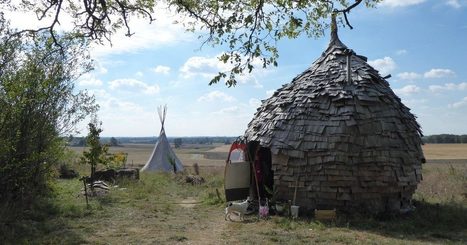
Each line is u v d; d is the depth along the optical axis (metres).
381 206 12.43
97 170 22.27
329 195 12.35
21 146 10.95
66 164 21.23
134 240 9.36
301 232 10.41
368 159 12.16
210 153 73.94
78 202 13.83
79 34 9.58
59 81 12.30
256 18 7.10
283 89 14.47
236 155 15.60
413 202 13.96
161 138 30.02
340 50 14.34
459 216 12.11
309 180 12.53
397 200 12.62
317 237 9.85
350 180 12.17
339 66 13.78
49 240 8.95
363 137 12.27
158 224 11.23
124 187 18.45
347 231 10.63
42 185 13.41
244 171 14.64
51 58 12.05
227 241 9.48
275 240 9.55
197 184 20.89
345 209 12.30
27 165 11.23
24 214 10.99
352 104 12.57
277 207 12.72
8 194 10.98
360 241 9.53
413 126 13.53
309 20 7.95
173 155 29.50
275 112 13.75
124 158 23.45
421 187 17.39
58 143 12.58
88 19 8.91
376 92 12.91
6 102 9.90
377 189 12.28
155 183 20.53
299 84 13.99
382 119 12.59
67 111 14.08
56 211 11.91
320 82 13.52
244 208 12.24
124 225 10.93
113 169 20.91
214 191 17.62
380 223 11.47
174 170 26.58
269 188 14.30
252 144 14.59
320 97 13.10
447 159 41.06
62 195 14.76
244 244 9.20
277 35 7.21
